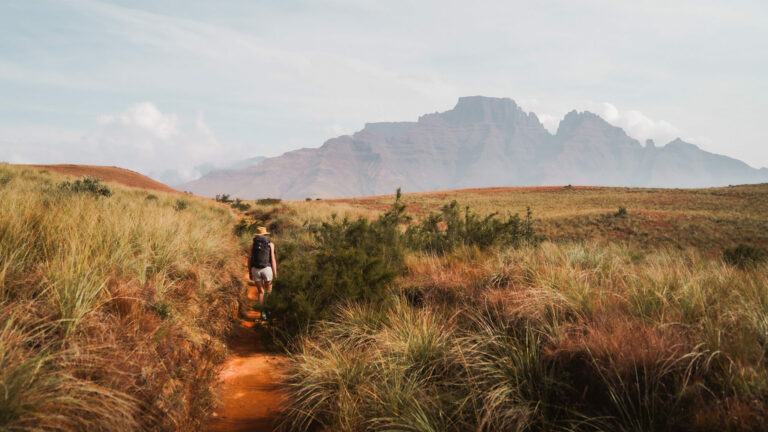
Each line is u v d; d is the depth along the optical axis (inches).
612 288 175.9
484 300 188.7
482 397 117.3
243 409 150.6
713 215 1653.5
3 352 87.7
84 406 86.7
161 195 1082.7
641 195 2726.4
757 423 78.0
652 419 90.8
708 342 106.5
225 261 337.7
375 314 204.5
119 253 188.9
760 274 195.0
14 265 136.0
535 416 107.4
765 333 113.0
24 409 80.0
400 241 378.9
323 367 157.1
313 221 756.6
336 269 247.4
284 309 217.2
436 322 175.2
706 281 178.4
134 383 108.1
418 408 117.5
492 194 3267.7
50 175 1026.1
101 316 128.2
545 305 156.7
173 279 217.2
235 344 224.8
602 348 111.7
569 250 284.4
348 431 121.0
